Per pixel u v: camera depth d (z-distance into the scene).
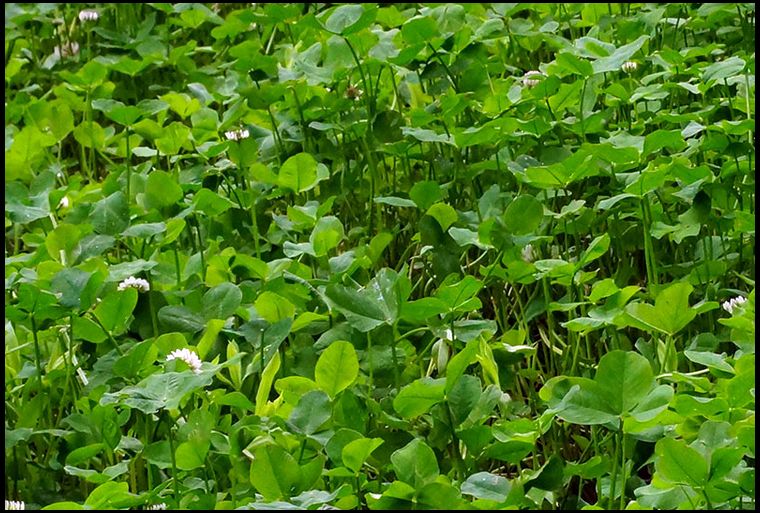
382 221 3.99
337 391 2.64
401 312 2.83
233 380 2.94
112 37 5.41
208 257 3.55
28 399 3.13
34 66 5.52
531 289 3.51
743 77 3.91
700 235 3.54
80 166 4.87
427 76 4.18
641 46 4.02
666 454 2.32
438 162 3.96
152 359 2.82
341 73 4.13
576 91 3.80
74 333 3.01
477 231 3.31
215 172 3.99
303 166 3.64
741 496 2.37
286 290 3.27
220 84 4.74
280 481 2.38
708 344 3.00
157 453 2.65
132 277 3.30
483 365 2.82
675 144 3.55
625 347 3.16
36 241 3.73
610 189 3.52
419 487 2.29
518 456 2.56
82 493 2.84
